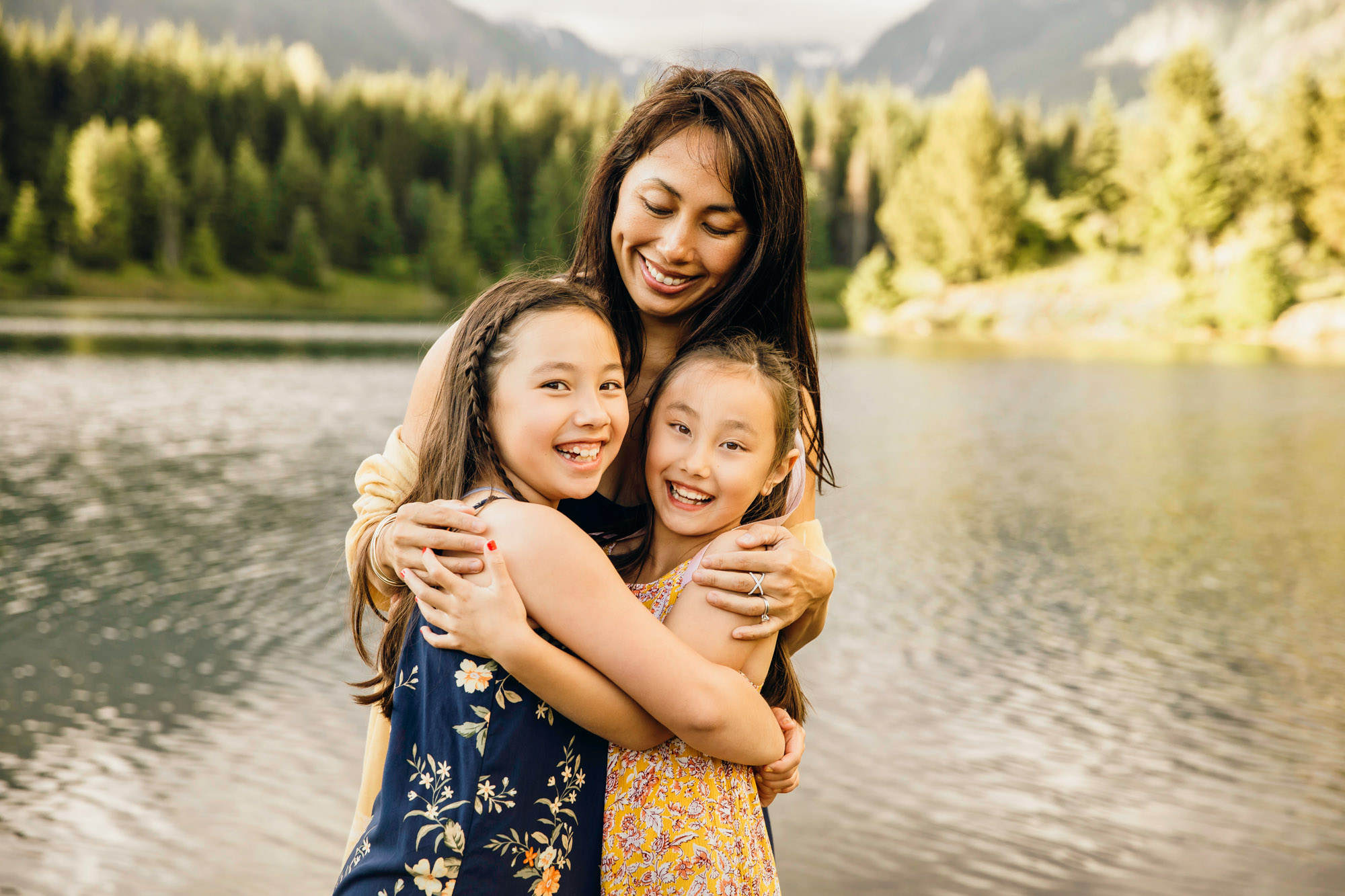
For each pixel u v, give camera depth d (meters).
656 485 1.57
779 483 1.72
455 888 1.27
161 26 77.06
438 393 1.58
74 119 65.25
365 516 1.68
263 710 7.81
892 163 70.75
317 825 6.28
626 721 1.35
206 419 20.47
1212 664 9.45
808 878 5.92
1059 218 60.06
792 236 1.69
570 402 1.40
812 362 1.81
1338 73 53.81
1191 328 49.22
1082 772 7.36
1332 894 5.91
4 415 20.05
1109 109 61.75
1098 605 11.04
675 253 1.64
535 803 1.31
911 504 15.39
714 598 1.45
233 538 12.32
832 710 8.27
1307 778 7.30
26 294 54.31
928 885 5.84
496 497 1.40
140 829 6.17
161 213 60.12
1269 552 13.23
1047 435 21.66
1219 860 6.21
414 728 1.35
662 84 1.69
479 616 1.30
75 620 9.60
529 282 1.49
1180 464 18.77
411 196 70.38
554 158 68.25
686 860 1.39
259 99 70.50
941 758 7.49
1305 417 24.19
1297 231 53.88
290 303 58.66
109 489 14.65
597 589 1.33
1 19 66.50
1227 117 57.12
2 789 6.59
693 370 1.54
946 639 9.91
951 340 48.25
